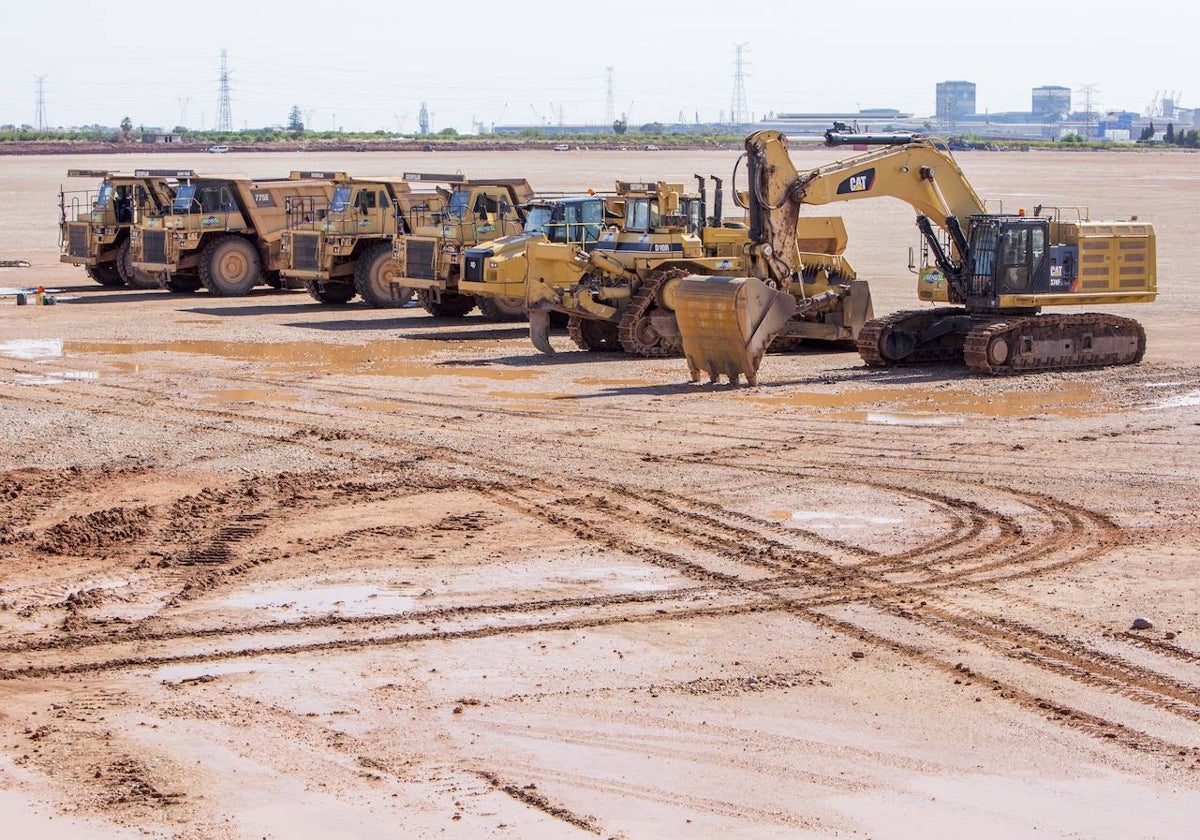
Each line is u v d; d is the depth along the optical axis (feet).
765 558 75.25
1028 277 137.69
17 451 101.24
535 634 63.87
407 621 65.67
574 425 110.93
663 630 64.34
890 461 97.71
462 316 190.90
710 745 52.13
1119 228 140.67
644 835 45.06
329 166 593.83
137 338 166.40
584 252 152.15
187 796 47.70
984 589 69.87
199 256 218.38
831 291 150.61
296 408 119.14
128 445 103.40
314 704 56.03
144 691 57.41
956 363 143.02
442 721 54.29
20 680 58.59
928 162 141.79
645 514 84.02
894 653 61.41
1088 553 75.82
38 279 243.60
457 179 203.31
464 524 81.87
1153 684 57.82
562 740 52.54
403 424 111.65
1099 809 47.16
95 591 70.13
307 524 82.07
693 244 150.82
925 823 46.09
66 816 46.11
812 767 50.29
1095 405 119.03
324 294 207.62
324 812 46.55
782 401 121.39
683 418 113.70
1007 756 51.19
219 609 67.51
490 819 46.09
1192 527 80.84
